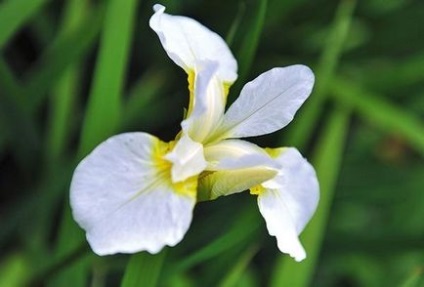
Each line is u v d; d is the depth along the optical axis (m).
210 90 0.58
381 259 0.84
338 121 0.75
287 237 0.58
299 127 0.73
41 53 0.81
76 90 0.79
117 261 0.74
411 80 0.81
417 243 0.78
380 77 0.82
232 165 0.57
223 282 0.69
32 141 0.75
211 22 0.81
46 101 0.81
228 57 0.60
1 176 0.81
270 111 0.58
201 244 0.78
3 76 0.70
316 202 0.60
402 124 0.78
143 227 0.55
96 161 0.55
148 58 0.82
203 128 0.58
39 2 0.69
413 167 0.87
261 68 0.82
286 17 0.82
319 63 0.76
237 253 0.71
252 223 0.68
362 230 0.80
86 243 0.64
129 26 0.67
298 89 0.58
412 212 0.88
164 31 0.59
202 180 0.57
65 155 0.78
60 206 0.77
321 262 0.82
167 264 0.66
